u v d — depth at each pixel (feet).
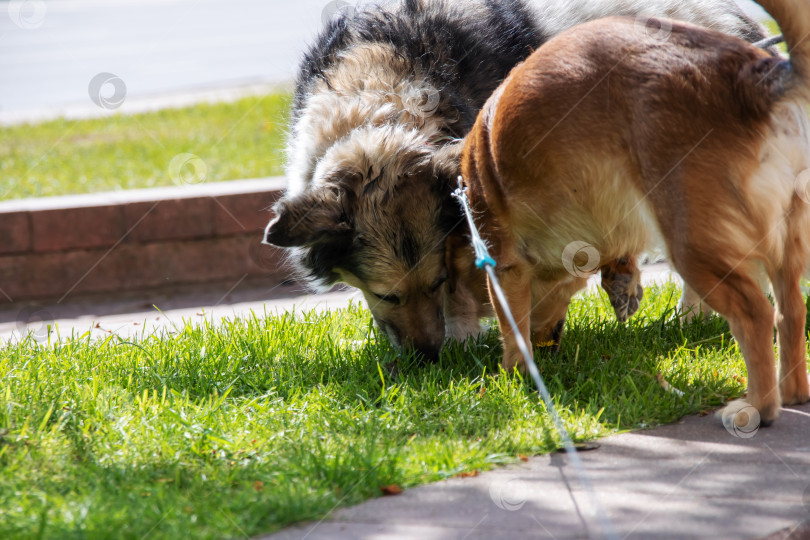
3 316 20.90
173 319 19.62
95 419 11.39
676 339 14.28
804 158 10.04
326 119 14.71
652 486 9.05
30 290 22.17
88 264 22.33
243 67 50.62
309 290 20.95
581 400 11.91
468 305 15.02
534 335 13.78
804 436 10.14
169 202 22.44
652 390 11.75
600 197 10.69
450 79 15.05
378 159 13.75
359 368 13.67
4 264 21.94
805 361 11.01
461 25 15.48
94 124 37.76
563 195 11.05
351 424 11.26
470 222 11.62
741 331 10.14
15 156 32.12
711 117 9.74
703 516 8.32
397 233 13.71
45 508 8.75
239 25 65.46
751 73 9.63
